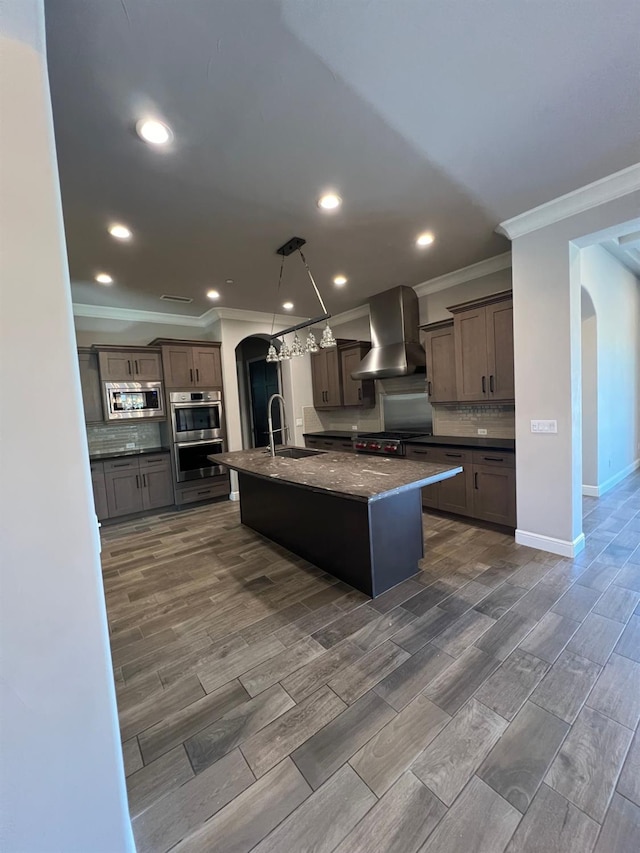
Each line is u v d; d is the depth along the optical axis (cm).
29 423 76
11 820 79
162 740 147
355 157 198
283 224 267
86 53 129
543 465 294
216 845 111
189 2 115
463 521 379
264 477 262
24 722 79
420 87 154
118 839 91
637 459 575
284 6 118
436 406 470
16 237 74
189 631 220
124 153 184
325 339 285
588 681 166
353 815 117
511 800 119
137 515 471
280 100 157
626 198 231
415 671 177
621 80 154
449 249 338
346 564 264
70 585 81
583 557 286
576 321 275
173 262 327
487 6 122
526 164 213
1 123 73
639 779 124
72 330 81
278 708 160
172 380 491
